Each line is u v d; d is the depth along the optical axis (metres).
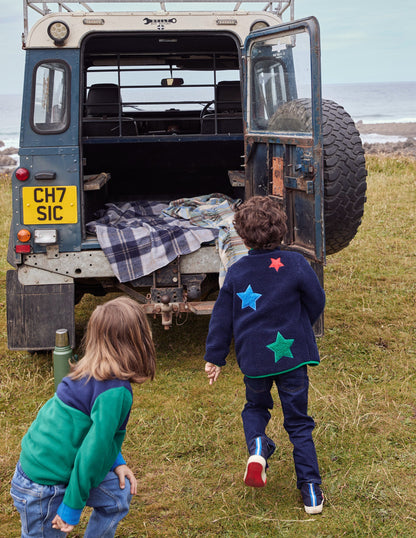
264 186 4.44
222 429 3.72
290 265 2.94
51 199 4.41
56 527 2.11
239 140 5.89
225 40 5.43
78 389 2.18
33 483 2.15
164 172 6.54
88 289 5.06
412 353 4.71
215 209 5.20
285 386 2.93
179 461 3.41
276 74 4.42
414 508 2.92
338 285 6.31
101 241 4.42
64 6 4.96
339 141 4.30
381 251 7.45
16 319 4.48
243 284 2.93
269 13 4.67
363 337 5.00
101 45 5.52
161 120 5.83
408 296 5.92
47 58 4.38
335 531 2.78
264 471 2.80
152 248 4.41
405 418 3.76
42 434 2.17
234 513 2.95
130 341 2.23
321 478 3.17
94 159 6.27
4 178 14.02
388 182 11.59
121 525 2.89
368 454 3.38
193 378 4.47
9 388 4.34
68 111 4.38
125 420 2.24
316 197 3.61
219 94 5.86
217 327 3.00
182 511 2.98
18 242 4.42
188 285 4.53
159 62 5.91
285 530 2.80
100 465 2.09
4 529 2.90
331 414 3.80
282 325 2.88
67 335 4.13
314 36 3.50
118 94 5.85
